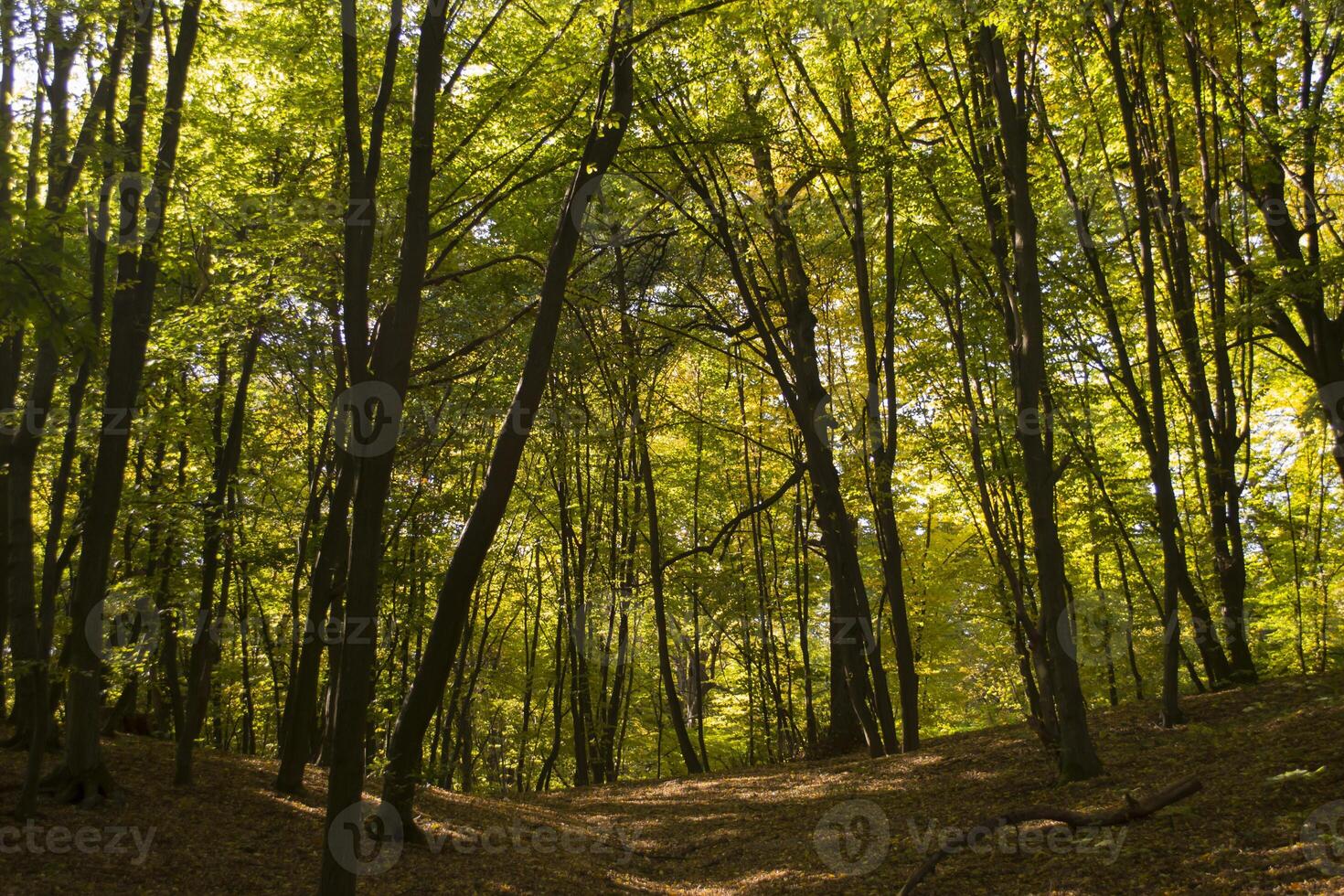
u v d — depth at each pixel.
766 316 17.89
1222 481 15.47
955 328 15.95
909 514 23.62
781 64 15.81
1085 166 15.30
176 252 10.41
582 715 23.34
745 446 25.23
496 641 28.41
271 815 10.55
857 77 16.27
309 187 12.73
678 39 13.69
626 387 19.11
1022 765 13.48
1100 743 12.99
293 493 17.83
